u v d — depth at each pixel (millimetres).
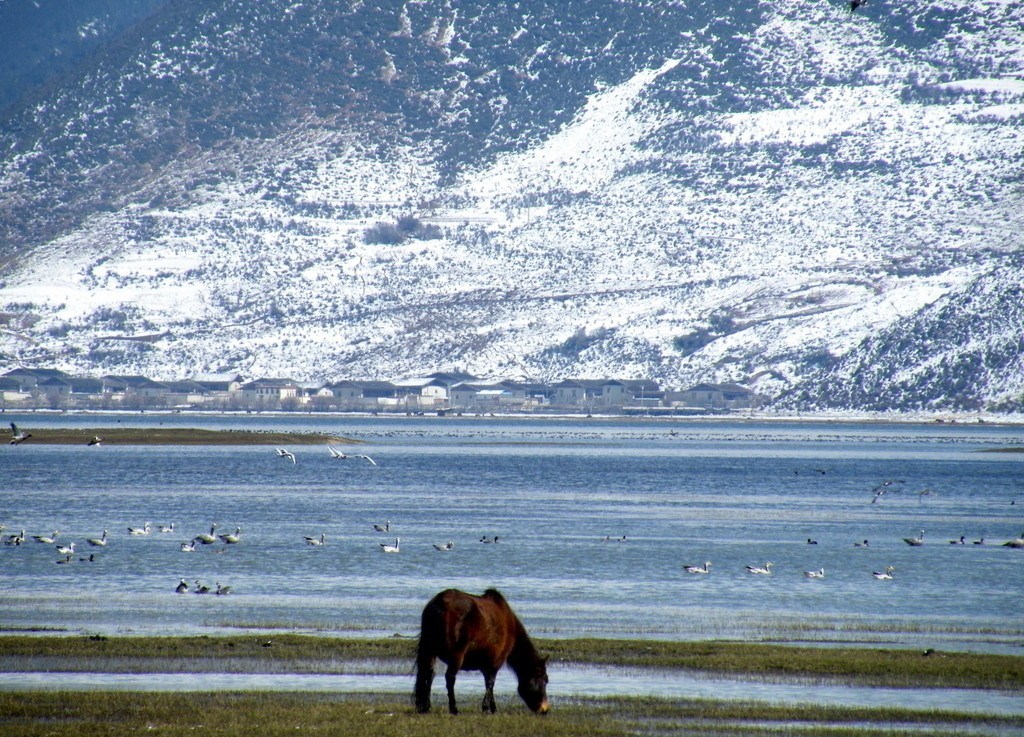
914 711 109062
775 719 106188
